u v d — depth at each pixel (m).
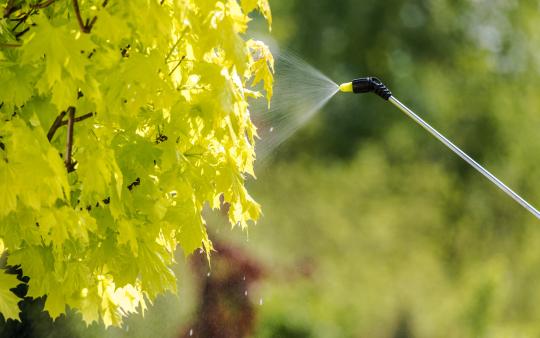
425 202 21.83
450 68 27.62
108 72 4.31
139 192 4.73
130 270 4.85
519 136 26.78
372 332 18.30
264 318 14.06
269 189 20.45
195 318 13.02
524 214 24.91
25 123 4.30
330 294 18.27
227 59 4.27
